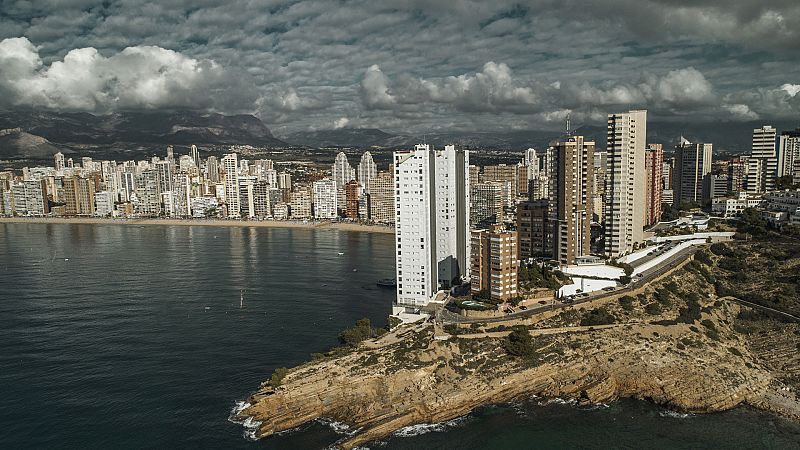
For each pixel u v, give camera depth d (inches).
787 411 6929.1
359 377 7185.0
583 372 7598.4
